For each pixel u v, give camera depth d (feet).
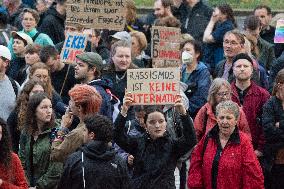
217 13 110.93
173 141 70.90
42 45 99.09
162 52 90.17
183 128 70.64
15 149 78.13
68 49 91.56
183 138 70.64
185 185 83.66
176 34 90.27
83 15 92.32
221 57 110.73
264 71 92.22
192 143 70.64
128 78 71.20
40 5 124.26
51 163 72.23
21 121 75.87
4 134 66.95
